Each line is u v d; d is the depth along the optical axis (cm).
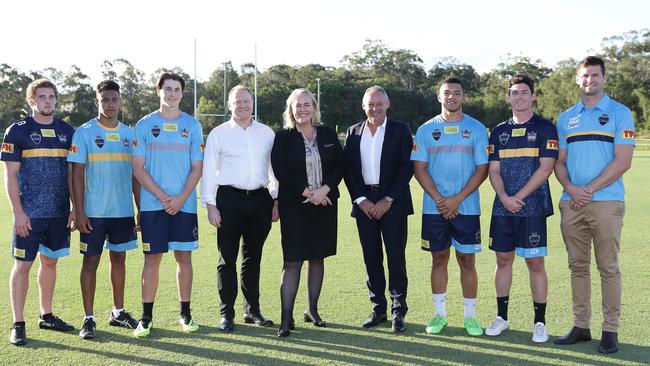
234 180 504
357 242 896
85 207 494
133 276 688
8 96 6188
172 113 498
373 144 515
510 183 481
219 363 423
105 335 486
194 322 499
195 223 502
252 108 518
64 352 445
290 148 501
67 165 500
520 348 455
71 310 554
